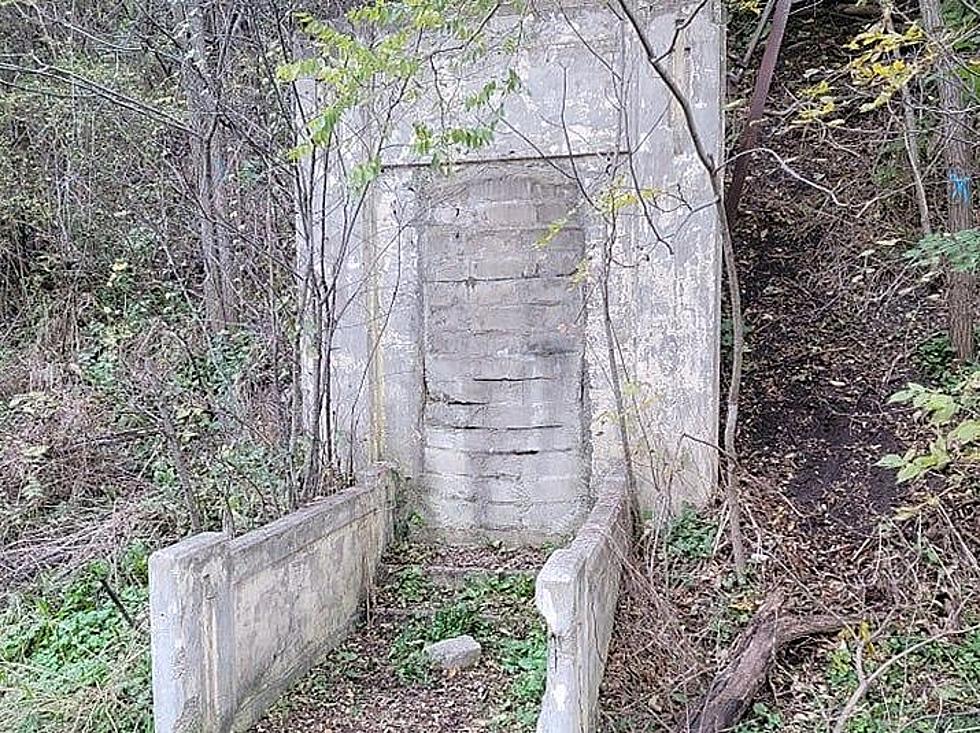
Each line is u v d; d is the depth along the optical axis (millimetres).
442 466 6543
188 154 9164
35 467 7445
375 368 6695
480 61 6320
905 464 3549
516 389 6383
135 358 7797
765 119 7445
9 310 10086
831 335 7918
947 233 6289
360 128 6312
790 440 6770
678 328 6094
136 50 8305
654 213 6094
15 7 9344
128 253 8836
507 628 5480
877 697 4445
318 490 5941
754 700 4461
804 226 9172
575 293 6305
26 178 10156
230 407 6488
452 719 4602
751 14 10711
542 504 6367
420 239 6602
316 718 4594
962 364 6934
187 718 3840
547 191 6320
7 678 4805
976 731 4047
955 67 5504
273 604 4617
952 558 5234
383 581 6059
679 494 6082
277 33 6223
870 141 7645
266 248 7086
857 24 10719
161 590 3803
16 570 6359
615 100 6148
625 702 4414
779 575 5453
